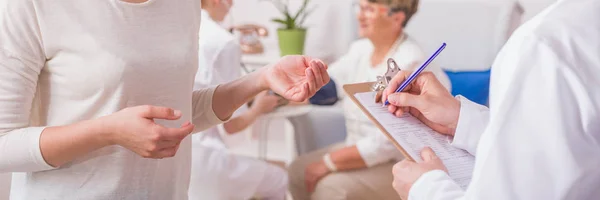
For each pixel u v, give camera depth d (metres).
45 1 1.00
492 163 0.84
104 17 1.04
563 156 0.81
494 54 2.56
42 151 1.00
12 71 0.99
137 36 1.07
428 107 1.19
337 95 2.62
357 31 2.80
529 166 0.82
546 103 0.82
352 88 1.29
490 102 0.90
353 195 2.09
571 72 0.82
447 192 0.95
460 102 1.22
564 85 0.82
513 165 0.83
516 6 2.55
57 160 1.02
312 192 2.19
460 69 2.63
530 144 0.83
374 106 1.23
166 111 0.99
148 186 1.14
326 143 2.53
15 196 1.17
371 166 2.17
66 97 1.06
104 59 1.04
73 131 1.00
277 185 2.35
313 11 3.32
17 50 0.99
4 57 0.98
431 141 1.16
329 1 3.28
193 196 2.16
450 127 1.20
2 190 1.46
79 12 1.02
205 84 1.94
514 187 0.83
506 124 0.84
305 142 2.52
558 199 0.82
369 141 2.13
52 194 1.10
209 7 2.13
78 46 1.03
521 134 0.83
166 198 1.19
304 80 1.25
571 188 0.81
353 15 2.79
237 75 2.01
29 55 1.00
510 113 0.84
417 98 1.19
